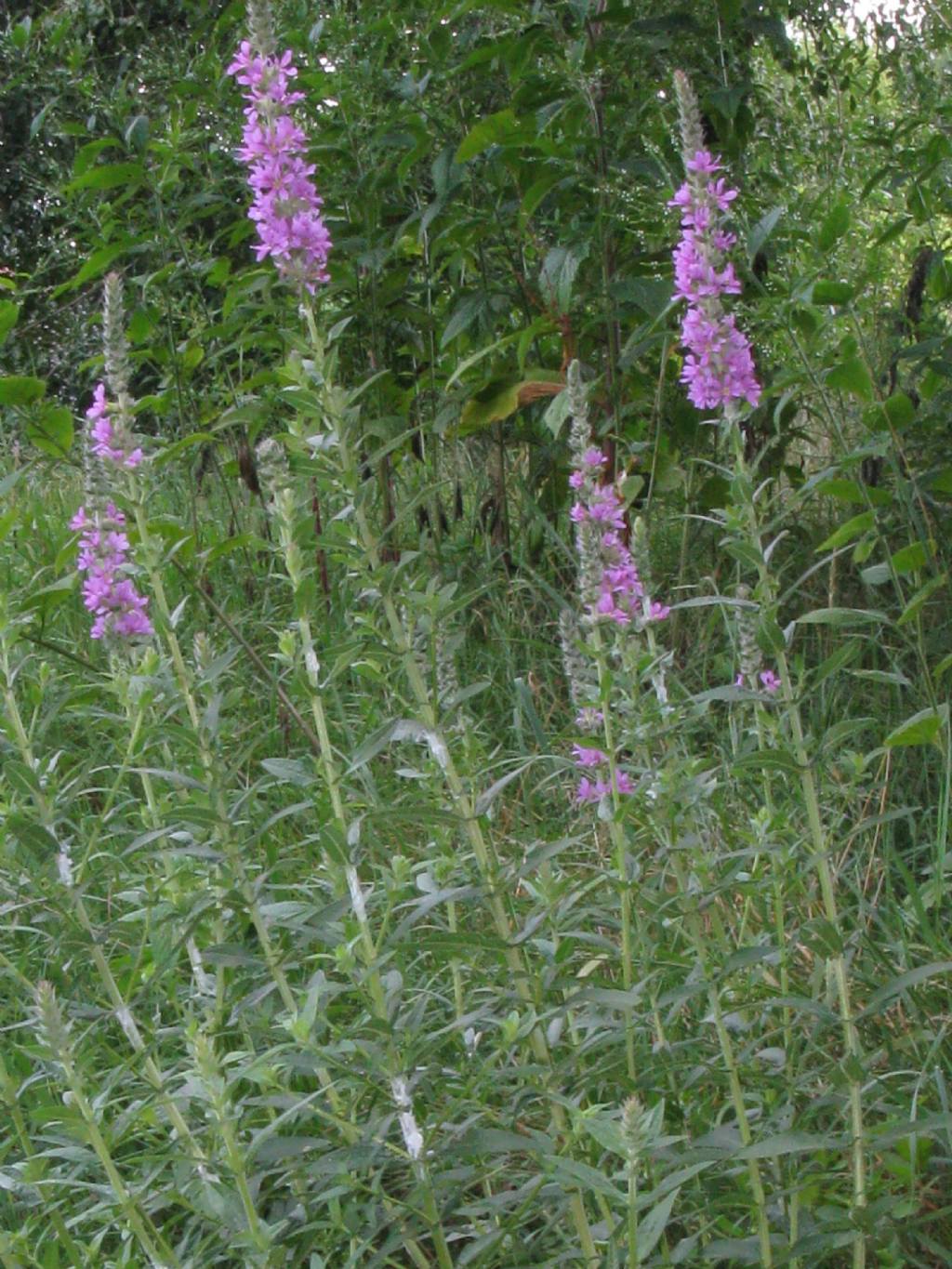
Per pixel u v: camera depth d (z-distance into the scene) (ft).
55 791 7.95
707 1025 9.35
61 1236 7.55
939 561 15.80
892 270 18.71
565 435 18.10
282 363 19.66
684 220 8.85
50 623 15.78
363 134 17.69
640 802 8.59
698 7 16.67
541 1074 7.68
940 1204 8.68
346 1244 8.38
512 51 16.56
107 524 9.91
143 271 23.16
